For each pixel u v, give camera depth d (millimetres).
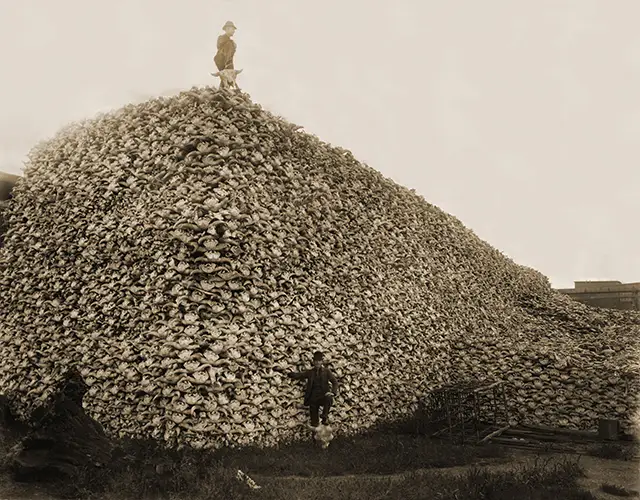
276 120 12297
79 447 7105
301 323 10516
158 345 9242
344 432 10602
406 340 13164
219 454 8250
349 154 15102
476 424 11391
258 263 10125
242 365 9289
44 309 11273
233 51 12500
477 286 17516
